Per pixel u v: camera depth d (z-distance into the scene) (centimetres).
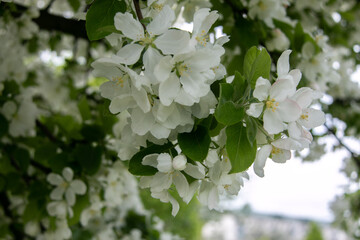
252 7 49
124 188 55
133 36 26
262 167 28
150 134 28
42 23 66
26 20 63
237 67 47
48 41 73
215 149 29
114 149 51
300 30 51
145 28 27
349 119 88
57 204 48
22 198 59
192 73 25
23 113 54
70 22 65
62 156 48
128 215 91
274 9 50
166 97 25
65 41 86
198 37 27
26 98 56
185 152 27
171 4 33
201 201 29
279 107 26
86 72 84
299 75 27
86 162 48
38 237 64
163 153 27
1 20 59
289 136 29
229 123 26
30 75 88
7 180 55
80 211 49
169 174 27
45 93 91
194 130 27
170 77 25
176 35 26
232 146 26
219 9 48
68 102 87
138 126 26
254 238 520
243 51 47
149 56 26
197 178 28
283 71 27
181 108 27
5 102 52
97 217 71
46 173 57
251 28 48
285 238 525
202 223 242
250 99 27
